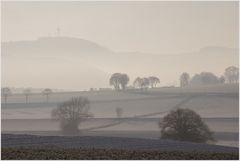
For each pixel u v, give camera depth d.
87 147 90.62
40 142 101.44
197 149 94.81
